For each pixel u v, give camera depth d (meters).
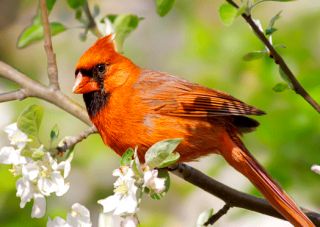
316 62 12.74
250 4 8.00
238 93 12.14
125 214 6.98
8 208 11.36
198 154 9.11
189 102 8.90
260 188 8.88
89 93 8.95
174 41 14.99
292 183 11.05
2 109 12.95
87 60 8.91
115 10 15.34
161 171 7.49
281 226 11.29
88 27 10.03
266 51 8.30
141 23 15.15
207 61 12.94
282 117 11.27
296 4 14.30
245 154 9.02
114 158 13.41
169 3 8.44
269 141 11.22
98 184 13.27
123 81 8.93
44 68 14.86
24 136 7.39
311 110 11.16
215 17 14.78
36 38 10.03
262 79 11.97
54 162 7.38
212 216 8.83
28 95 9.16
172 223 12.69
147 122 8.80
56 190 7.35
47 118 13.11
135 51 14.92
